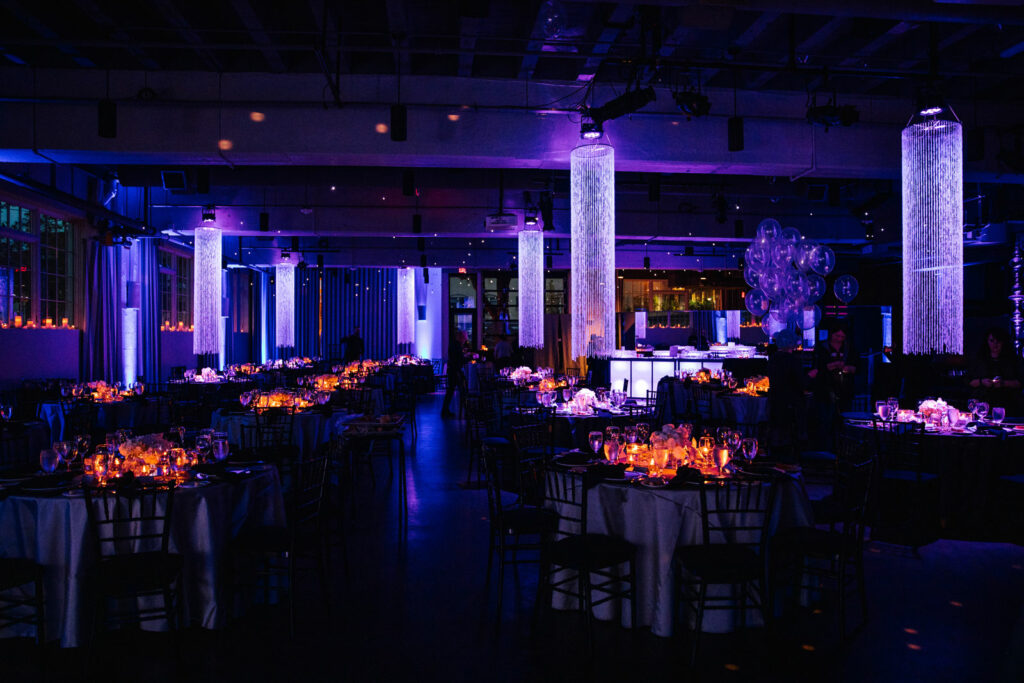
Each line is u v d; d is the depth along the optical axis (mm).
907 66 7094
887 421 5723
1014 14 5051
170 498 3457
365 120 7180
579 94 7363
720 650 3506
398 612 3979
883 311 17188
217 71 7094
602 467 3980
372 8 6004
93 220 10914
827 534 3758
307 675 3236
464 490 7004
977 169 7797
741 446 4160
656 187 10930
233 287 18812
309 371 15617
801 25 6359
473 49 6035
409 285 20203
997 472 5352
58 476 3896
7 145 6941
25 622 3361
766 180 11438
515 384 9695
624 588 3793
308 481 4066
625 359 13375
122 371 12102
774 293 13773
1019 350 11969
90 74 6992
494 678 3219
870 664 3348
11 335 9227
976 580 4461
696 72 7219
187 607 3676
